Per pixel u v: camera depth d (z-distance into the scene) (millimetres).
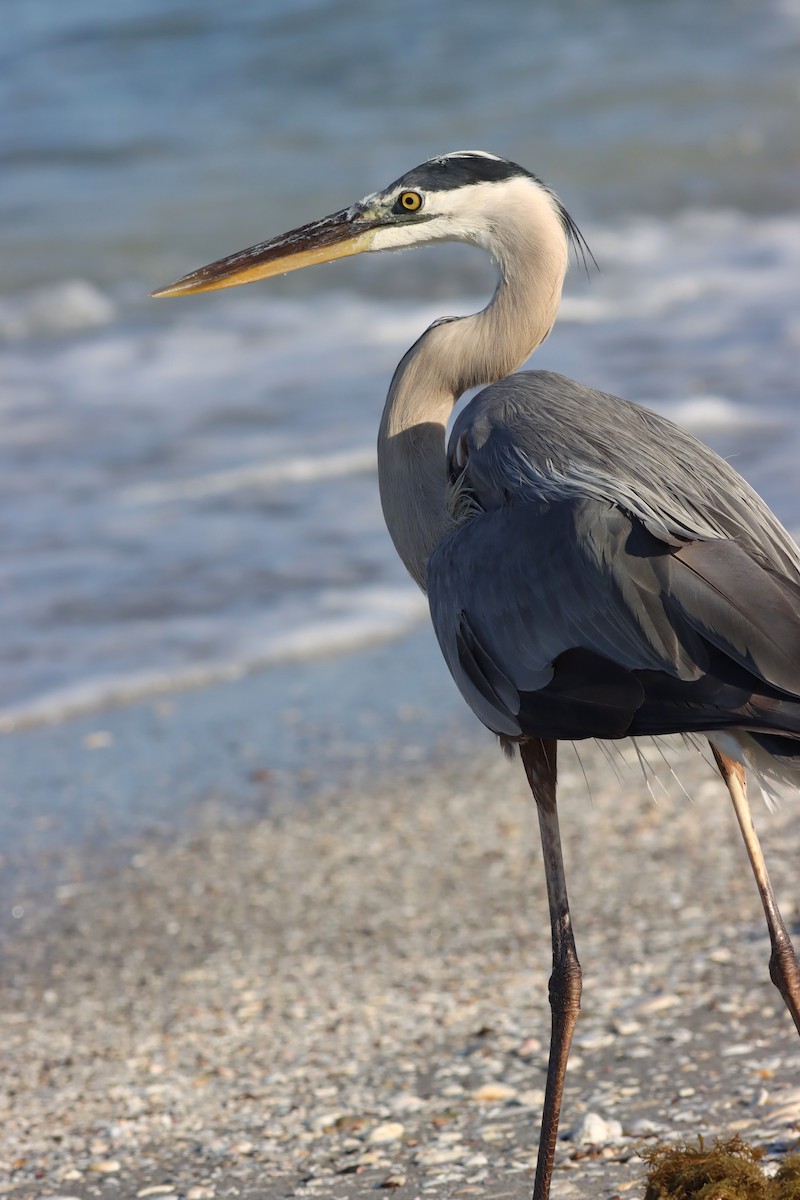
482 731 13594
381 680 14547
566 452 6816
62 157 33125
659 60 38156
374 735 13547
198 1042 9320
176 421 20984
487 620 6664
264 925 10789
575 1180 7199
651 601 6023
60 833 12234
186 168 32281
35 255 27734
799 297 25172
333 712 13969
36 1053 9359
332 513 18000
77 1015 9812
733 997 9039
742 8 41500
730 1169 6535
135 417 21188
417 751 13250
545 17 41219
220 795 12688
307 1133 8086
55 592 16109
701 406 20141
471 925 10523
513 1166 7488
